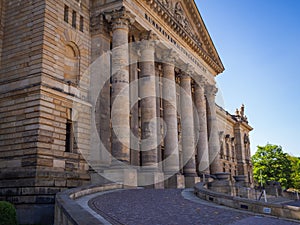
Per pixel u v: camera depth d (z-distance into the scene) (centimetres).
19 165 2530
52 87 2722
